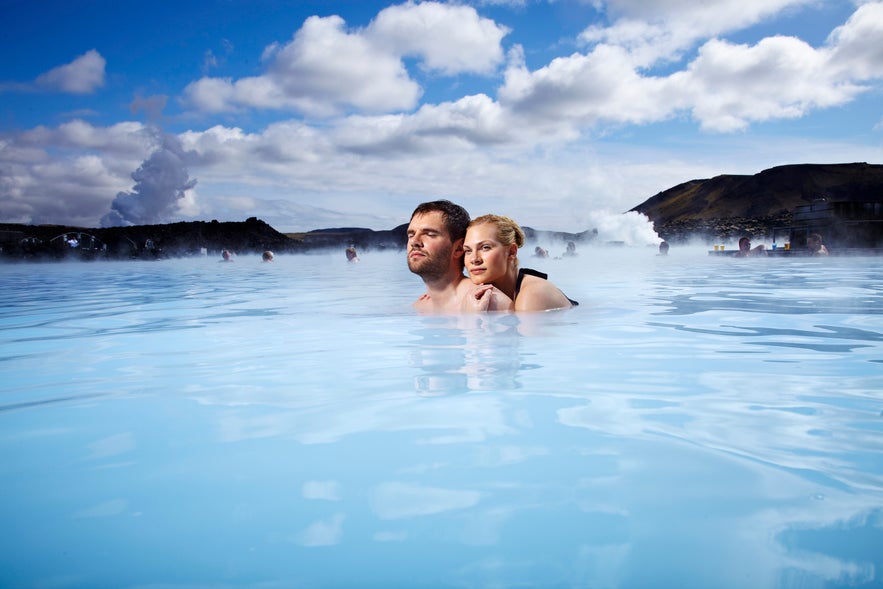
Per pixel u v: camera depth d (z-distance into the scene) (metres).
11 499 1.14
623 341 2.93
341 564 0.87
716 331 3.23
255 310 4.75
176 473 1.26
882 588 0.78
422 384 2.05
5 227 23.48
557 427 1.52
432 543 0.93
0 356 2.88
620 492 1.10
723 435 1.44
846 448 1.34
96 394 2.04
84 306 5.36
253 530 0.99
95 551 0.93
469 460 1.29
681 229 38.25
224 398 1.93
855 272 8.63
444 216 4.06
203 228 27.64
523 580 0.81
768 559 0.86
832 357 2.50
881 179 43.50
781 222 34.78
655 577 0.81
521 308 4.05
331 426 1.57
